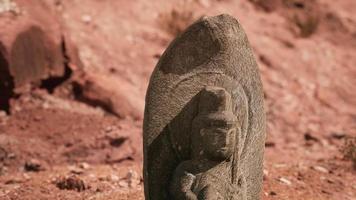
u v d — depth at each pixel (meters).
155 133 12.30
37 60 20.81
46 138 19.17
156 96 12.34
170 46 12.48
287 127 23.23
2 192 16.11
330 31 29.00
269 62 25.86
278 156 20.47
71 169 17.72
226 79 12.70
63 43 21.62
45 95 20.89
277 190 16.78
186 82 12.46
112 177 16.91
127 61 23.47
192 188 12.12
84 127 19.64
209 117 12.14
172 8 26.61
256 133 13.19
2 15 20.78
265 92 24.45
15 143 18.59
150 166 12.33
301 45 27.39
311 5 29.75
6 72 19.94
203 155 12.20
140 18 25.62
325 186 17.58
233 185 12.41
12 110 20.14
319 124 23.81
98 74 22.20
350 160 19.45
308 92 25.19
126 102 21.17
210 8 27.36
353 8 30.67
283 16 28.89
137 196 15.91
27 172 17.91
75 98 21.36
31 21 20.81
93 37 23.94
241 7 28.28
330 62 27.12
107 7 25.52
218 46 12.63
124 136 19.20
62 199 15.80
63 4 24.88
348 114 24.81
